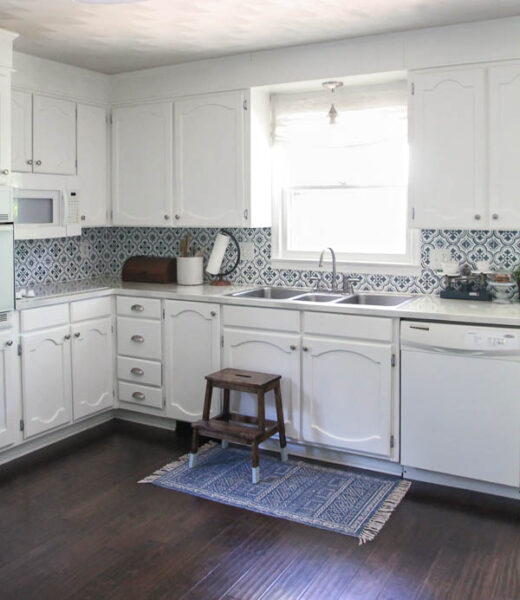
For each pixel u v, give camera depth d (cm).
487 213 346
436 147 355
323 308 357
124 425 438
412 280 399
